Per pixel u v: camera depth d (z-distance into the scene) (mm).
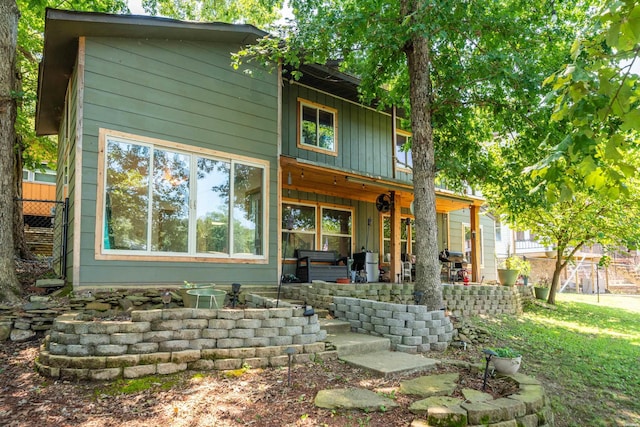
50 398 3766
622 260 22859
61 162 10125
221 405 3746
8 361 4711
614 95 2422
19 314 5590
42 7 9289
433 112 8297
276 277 8461
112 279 6500
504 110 8398
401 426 3486
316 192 11375
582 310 12094
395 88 9445
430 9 6719
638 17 2186
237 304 7012
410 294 9047
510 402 3793
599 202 10188
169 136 7312
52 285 6574
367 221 12664
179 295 6766
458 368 5086
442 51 8758
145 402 3750
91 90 6598
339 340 5812
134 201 6840
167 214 7195
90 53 6660
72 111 7555
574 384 5809
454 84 8305
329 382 4387
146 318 4496
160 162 7191
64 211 7465
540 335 8148
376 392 4125
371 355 5434
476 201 12656
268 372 4590
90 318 5445
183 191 7398
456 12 7230
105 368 4172
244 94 8367
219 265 7684
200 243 7523
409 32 7074
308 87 10938
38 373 4312
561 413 4918
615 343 8117
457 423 3441
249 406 3748
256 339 4934
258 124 8508
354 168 11711
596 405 5285
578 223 11133
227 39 8000
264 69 8695
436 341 6273
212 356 4613
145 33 7109
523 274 13367
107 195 6590
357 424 3494
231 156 8047
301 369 4738
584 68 2494
